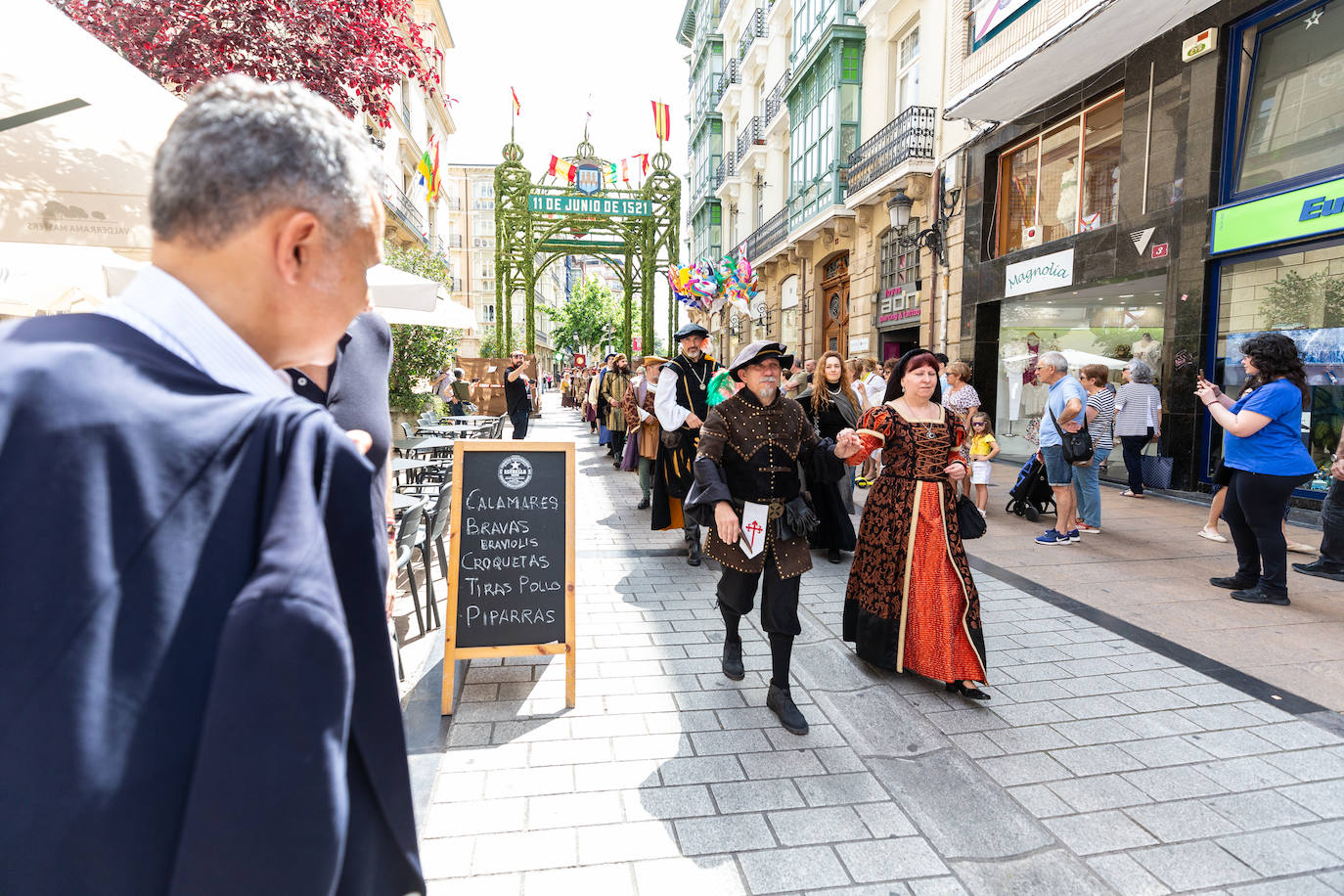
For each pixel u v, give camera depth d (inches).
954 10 486.9
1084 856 89.2
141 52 187.8
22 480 22.2
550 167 792.9
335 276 30.0
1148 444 356.5
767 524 124.5
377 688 28.0
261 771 22.1
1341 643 155.6
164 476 23.5
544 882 84.5
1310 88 286.2
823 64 675.4
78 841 21.6
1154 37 339.0
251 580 23.5
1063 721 123.3
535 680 140.5
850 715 126.1
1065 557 229.1
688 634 165.0
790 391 261.7
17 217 102.4
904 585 135.9
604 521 297.7
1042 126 428.1
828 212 644.1
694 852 90.0
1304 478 174.7
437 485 284.7
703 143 1224.8
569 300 2346.2
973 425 303.0
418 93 961.5
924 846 91.4
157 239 28.7
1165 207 338.0
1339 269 273.6
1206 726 121.2
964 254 488.7
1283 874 85.7
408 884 29.3
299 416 26.8
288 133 27.8
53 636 21.8
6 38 93.4
